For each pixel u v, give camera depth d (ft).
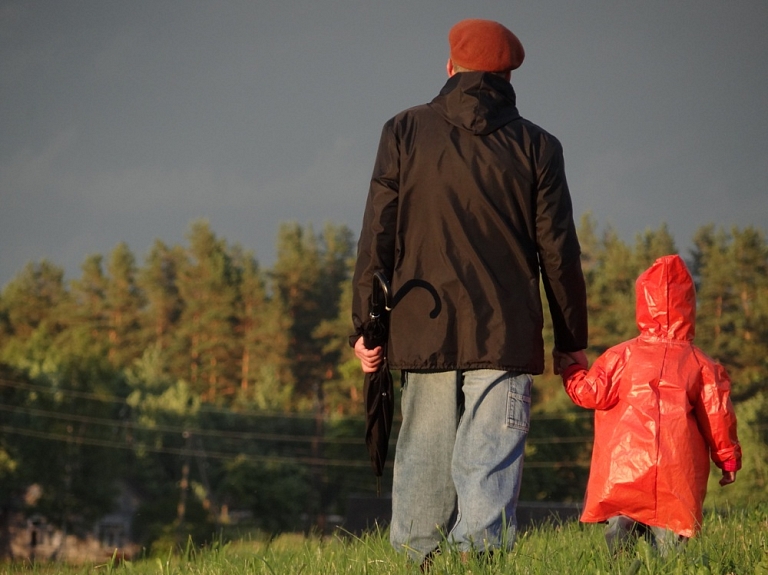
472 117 46.11
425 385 46.26
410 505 46.73
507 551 43.78
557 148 46.91
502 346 44.55
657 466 55.31
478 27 47.50
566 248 46.11
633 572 43.80
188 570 60.54
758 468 591.37
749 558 47.11
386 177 46.93
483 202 45.37
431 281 45.50
